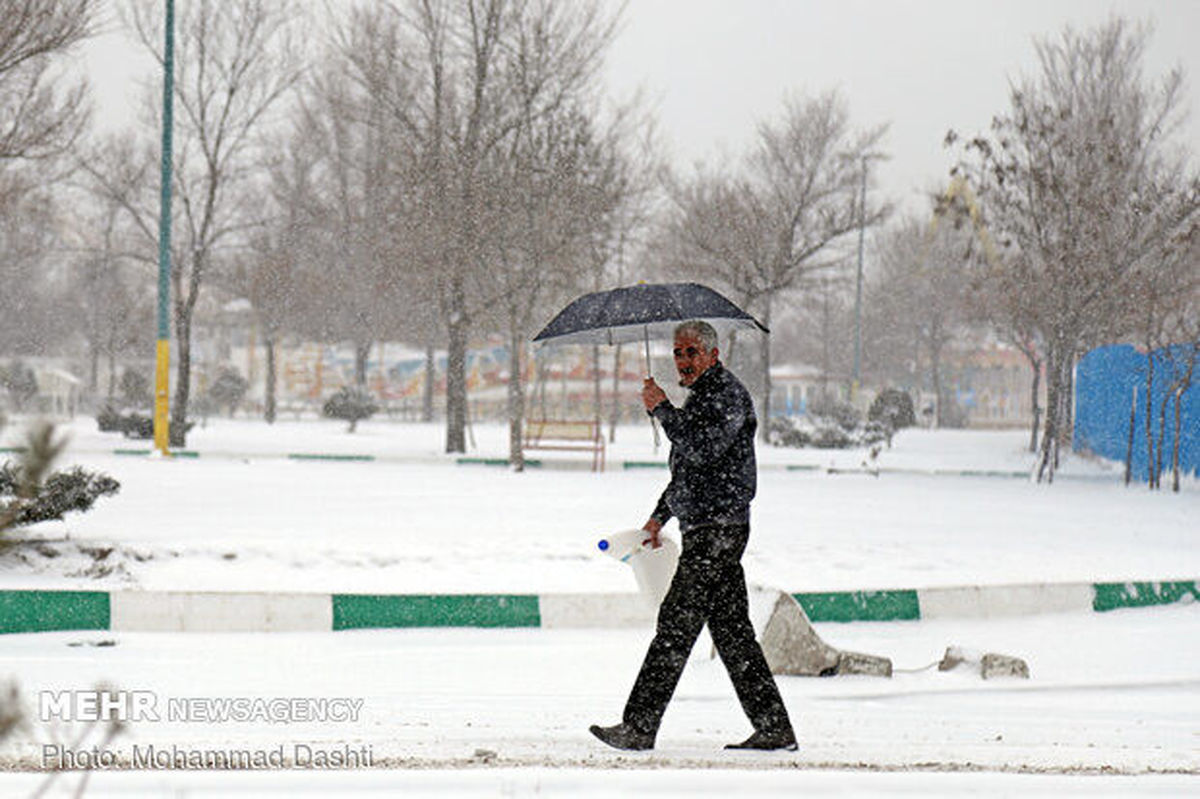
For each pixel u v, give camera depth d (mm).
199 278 114688
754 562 43750
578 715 23938
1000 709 25469
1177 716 24922
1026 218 100562
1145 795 14008
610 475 89688
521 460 92875
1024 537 53469
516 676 28297
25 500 8141
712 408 20359
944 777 14289
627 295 27750
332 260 185250
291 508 56594
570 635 33531
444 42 101875
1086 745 21766
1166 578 40969
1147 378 96312
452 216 100125
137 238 182375
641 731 20172
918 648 32969
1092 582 39094
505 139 100688
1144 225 99938
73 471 40406
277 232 174375
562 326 27859
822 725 23375
